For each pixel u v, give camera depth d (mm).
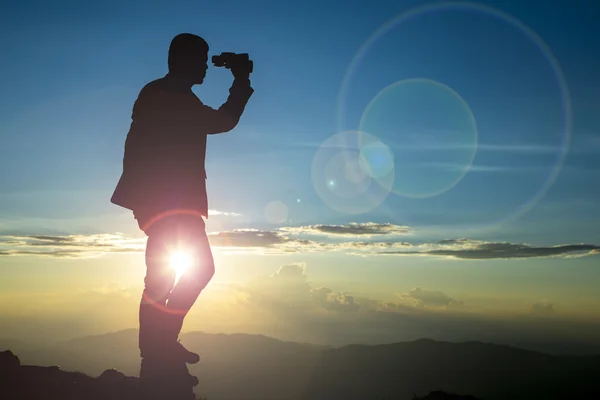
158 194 6148
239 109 6625
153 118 6168
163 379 6191
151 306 6266
